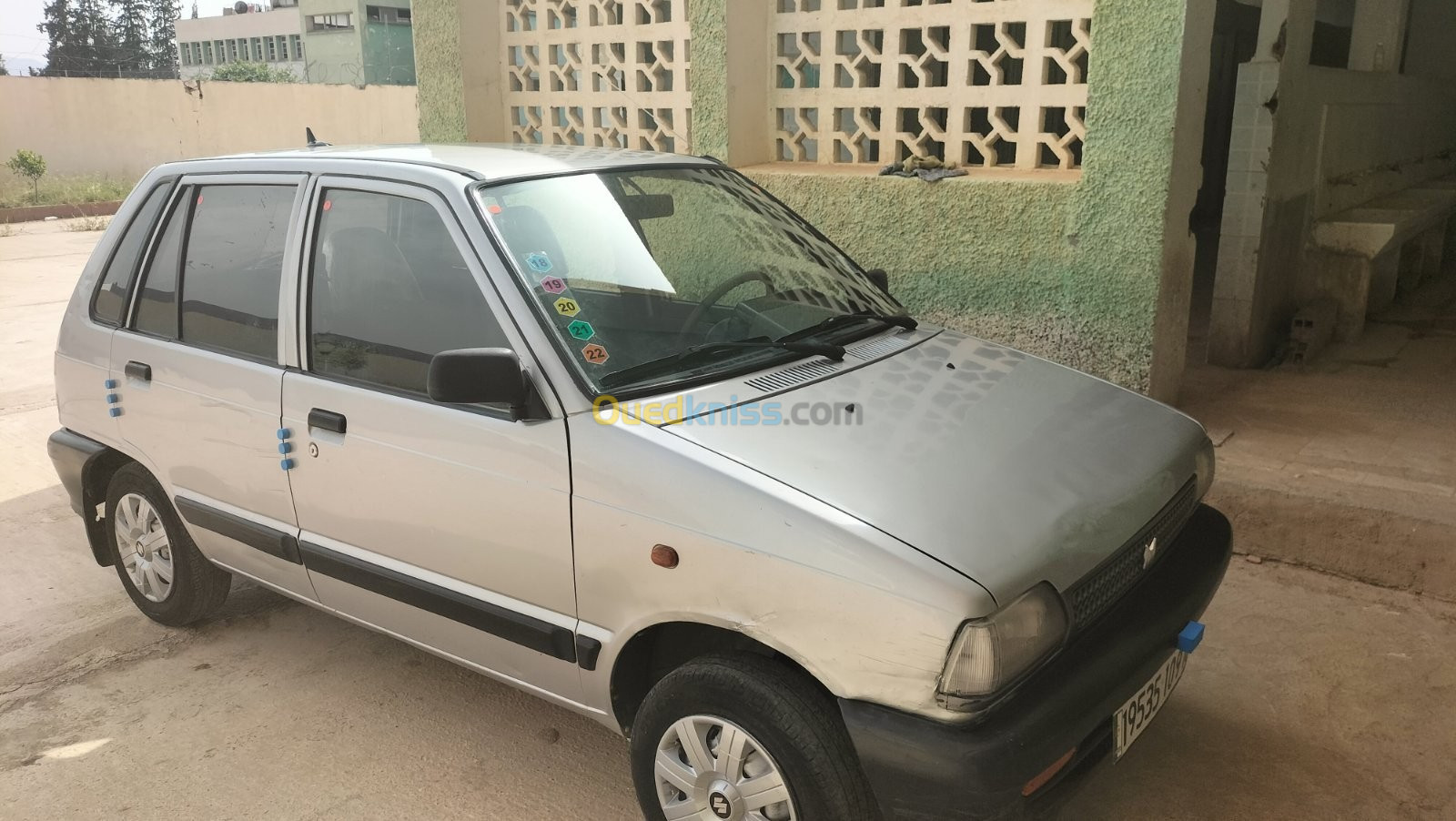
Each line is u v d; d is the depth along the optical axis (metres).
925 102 5.65
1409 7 8.95
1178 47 4.47
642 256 3.12
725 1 5.80
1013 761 2.11
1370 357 6.44
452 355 2.59
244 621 4.25
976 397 2.94
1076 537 2.40
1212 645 3.75
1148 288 4.80
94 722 3.53
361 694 3.66
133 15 65.62
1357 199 7.48
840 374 2.95
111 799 3.11
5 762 3.31
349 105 25.97
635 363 2.79
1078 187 4.88
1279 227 6.23
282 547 3.36
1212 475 3.19
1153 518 2.69
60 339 4.18
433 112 7.55
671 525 2.44
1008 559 2.24
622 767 3.21
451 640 3.04
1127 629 2.49
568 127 7.30
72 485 4.22
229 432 3.45
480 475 2.78
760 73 6.16
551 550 2.68
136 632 4.17
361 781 3.16
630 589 2.54
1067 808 2.90
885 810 2.23
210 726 3.48
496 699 3.62
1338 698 3.41
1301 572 4.28
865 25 5.75
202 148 24.47
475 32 7.31
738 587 2.35
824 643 2.24
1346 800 2.92
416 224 3.04
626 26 6.66
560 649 2.73
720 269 3.29
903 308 3.67
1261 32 5.72
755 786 2.40
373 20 50.19
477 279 2.84
